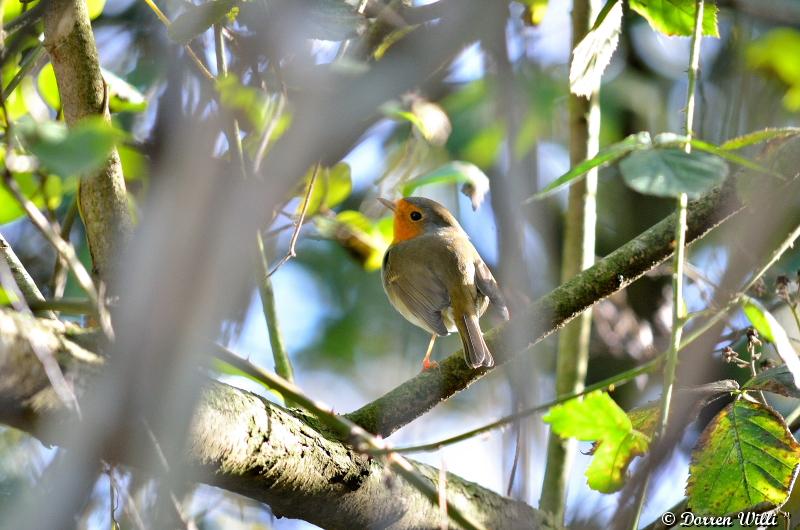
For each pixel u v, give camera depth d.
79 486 3.50
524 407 6.02
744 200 5.07
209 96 4.73
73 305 3.63
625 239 10.73
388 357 11.41
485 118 8.48
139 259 3.78
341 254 11.31
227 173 4.25
